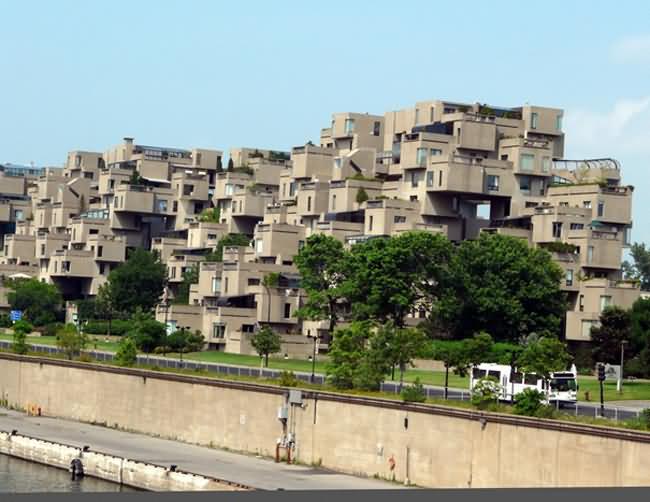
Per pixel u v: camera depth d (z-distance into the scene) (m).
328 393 168.62
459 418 148.88
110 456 170.38
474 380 186.50
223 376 195.12
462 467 147.75
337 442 165.75
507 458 142.38
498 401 159.88
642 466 128.12
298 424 172.62
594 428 133.25
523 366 178.50
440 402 156.50
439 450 151.00
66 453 178.25
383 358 177.62
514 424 142.12
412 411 155.38
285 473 160.62
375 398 161.12
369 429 161.38
